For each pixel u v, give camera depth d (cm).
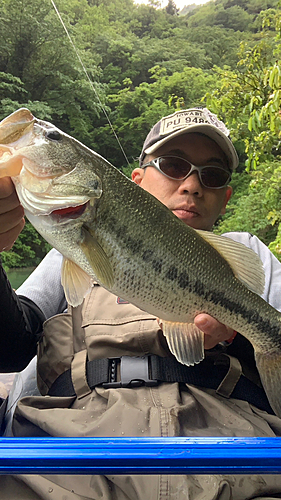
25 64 626
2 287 43
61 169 36
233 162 62
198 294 42
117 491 33
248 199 350
